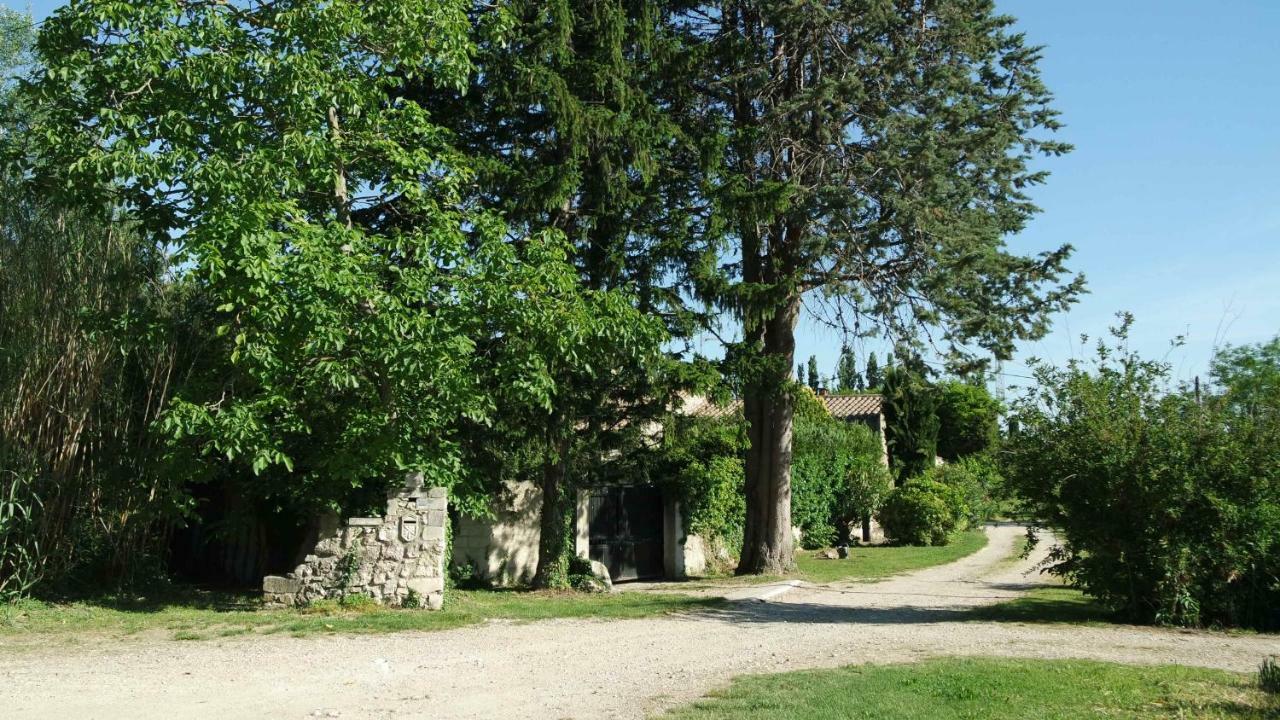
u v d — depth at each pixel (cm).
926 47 1680
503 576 1733
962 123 1623
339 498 1280
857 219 1597
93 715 643
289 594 1241
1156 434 1162
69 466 1249
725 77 1639
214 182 1091
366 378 1216
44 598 1220
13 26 1673
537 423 1477
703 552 2139
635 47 1531
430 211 1262
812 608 1366
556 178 1387
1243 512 1123
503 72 1415
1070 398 1231
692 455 2131
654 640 1034
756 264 1778
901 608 1366
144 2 1123
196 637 1006
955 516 3366
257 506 1532
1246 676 813
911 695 711
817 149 1666
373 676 806
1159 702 708
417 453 1235
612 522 1958
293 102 1166
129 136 1150
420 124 1288
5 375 1193
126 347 1220
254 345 1097
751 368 1559
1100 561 1210
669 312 1513
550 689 755
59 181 1184
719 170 1573
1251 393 1223
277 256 1080
